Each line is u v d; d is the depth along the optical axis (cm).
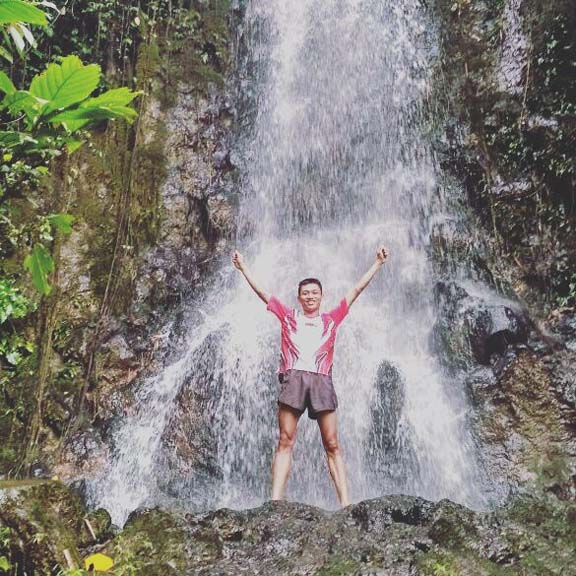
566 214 809
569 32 849
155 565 288
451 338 742
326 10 1084
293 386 432
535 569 283
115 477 652
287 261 882
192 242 904
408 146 954
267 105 1030
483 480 624
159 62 964
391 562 287
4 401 685
